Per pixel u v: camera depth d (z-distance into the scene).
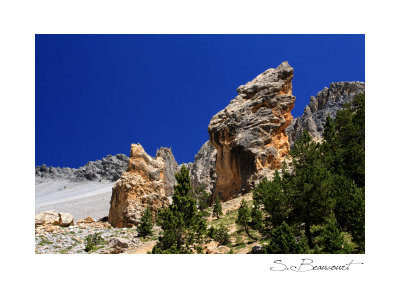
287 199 24.38
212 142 52.91
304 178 23.77
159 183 50.16
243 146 48.31
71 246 32.84
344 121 44.06
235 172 49.16
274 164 47.22
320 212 22.89
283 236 17.64
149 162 51.47
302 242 17.72
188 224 26.94
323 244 18.00
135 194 47.41
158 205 47.84
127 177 48.69
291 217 24.55
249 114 50.94
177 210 27.06
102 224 45.34
